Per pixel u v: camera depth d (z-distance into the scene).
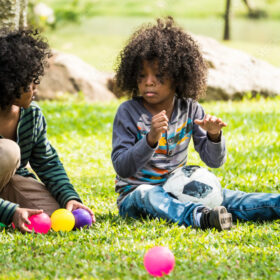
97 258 5.02
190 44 6.97
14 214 5.84
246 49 29.72
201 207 6.15
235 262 4.93
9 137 6.43
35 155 6.77
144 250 5.18
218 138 6.66
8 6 10.10
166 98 6.79
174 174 6.58
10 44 5.88
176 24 7.25
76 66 19.47
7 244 5.38
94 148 11.55
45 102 17.27
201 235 5.79
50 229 6.00
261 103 17.25
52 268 4.73
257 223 6.54
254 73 18.89
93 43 32.47
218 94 17.91
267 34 36.47
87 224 6.21
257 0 47.09
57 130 13.32
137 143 6.24
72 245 5.43
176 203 6.21
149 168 6.65
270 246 5.53
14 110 6.33
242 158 10.24
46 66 6.36
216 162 6.81
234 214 6.62
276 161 9.88
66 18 32.97
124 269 4.71
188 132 6.94
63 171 6.85
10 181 6.54
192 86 6.93
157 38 6.73
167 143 6.70
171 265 4.64
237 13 45.50
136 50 6.77
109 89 19.83
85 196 8.08
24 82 5.88
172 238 5.61
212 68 18.56
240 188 8.16
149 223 6.12
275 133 12.44
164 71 6.62
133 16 46.12
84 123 14.14
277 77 19.20
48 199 6.61
